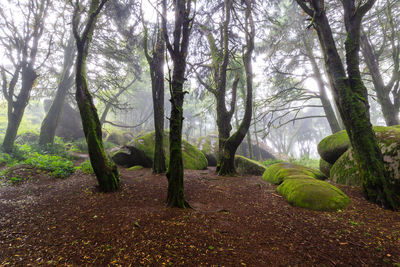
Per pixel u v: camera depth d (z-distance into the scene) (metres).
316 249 2.54
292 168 6.93
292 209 4.10
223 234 2.94
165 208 3.96
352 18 4.77
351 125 4.49
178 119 4.18
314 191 4.40
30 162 7.83
